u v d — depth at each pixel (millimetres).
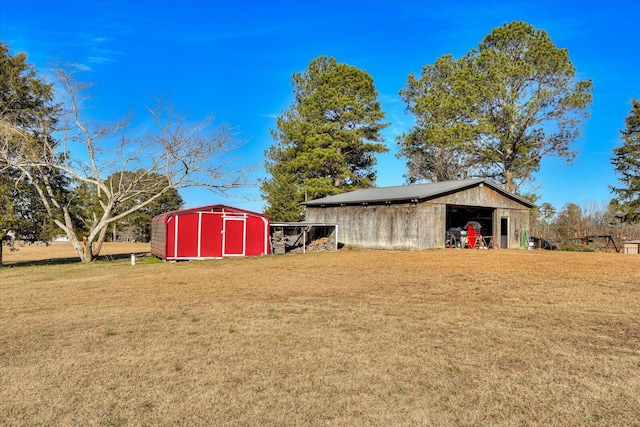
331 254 18266
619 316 6336
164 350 5324
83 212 22688
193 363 4844
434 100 28609
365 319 6578
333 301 8039
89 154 19875
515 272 11000
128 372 4613
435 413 3574
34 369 4750
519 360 4664
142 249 34000
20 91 20422
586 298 7672
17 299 9469
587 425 3320
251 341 5605
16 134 19641
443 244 19438
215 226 18922
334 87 31641
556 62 24203
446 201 19484
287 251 21219
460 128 26062
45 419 3619
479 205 20719
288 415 3604
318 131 31125
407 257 15578
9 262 23734
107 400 3947
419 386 4094
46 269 16688
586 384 4020
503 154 27109
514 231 22312
